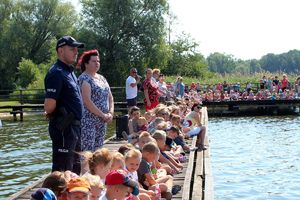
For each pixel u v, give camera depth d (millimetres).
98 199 4852
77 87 6492
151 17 47531
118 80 47188
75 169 6562
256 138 22172
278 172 14789
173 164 9891
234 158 17203
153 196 6910
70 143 6289
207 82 43062
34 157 16047
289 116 32906
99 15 46562
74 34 48188
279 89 35031
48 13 58781
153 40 47594
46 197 4098
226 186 13016
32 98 40750
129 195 5359
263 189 12695
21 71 52531
